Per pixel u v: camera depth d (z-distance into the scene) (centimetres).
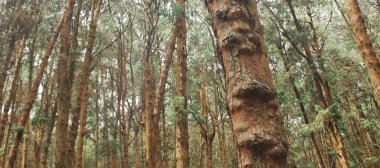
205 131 1420
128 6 1462
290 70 1422
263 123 227
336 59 1609
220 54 261
